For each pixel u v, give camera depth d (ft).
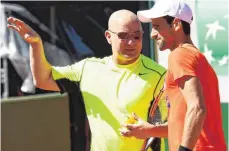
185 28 32.40
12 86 63.26
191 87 30.48
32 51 40.09
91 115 39.83
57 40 64.13
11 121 53.57
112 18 39.40
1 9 62.90
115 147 39.06
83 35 63.77
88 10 63.36
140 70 39.24
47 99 54.08
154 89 38.88
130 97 38.81
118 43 38.83
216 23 54.34
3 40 63.05
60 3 63.26
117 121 38.99
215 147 31.48
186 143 30.01
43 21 64.34
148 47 57.57
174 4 32.35
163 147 39.93
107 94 39.27
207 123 31.48
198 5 54.49
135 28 38.73
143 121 36.96
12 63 63.21
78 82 40.45
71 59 63.72
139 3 60.75
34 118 53.98
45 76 40.60
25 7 63.41
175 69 30.99
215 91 32.04
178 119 31.65
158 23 32.71
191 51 31.40
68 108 53.78
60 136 53.98
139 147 38.88
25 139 53.72
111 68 39.60
